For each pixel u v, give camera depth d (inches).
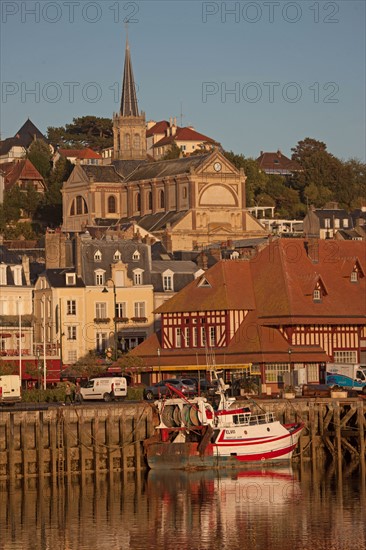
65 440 6624.0
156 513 5797.2
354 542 5226.4
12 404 7381.9
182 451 6717.5
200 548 5211.6
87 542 5329.7
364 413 7273.6
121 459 6752.0
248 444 6771.7
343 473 6727.4
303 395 7534.5
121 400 7765.8
